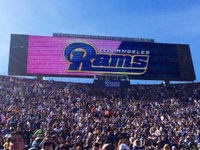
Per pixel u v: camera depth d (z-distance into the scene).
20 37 53.72
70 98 45.94
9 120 20.48
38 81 54.28
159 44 57.97
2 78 53.19
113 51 55.84
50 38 54.44
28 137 17.94
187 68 57.81
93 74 54.41
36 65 53.03
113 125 24.06
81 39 55.34
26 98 44.28
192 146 22.69
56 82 54.97
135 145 17.11
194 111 43.50
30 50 53.47
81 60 54.47
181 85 57.81
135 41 57.09
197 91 55.53
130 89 54.69
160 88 56.16
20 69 52.47
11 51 52.97
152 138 21.59
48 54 53.75
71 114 32.97
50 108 36.94
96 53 55.25
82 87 54.38
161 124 31.69
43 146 8.51
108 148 7.85
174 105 47.91
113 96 51.94
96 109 38.22
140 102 47.84
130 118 34.56
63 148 13.12
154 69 56.53
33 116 26.98
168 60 57.44
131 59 56.16
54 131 18.59
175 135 25.06
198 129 30.39
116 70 55.25
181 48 58.62
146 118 36.06
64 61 53.94
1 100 42.66
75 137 18.66
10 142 5.79
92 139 16.98
